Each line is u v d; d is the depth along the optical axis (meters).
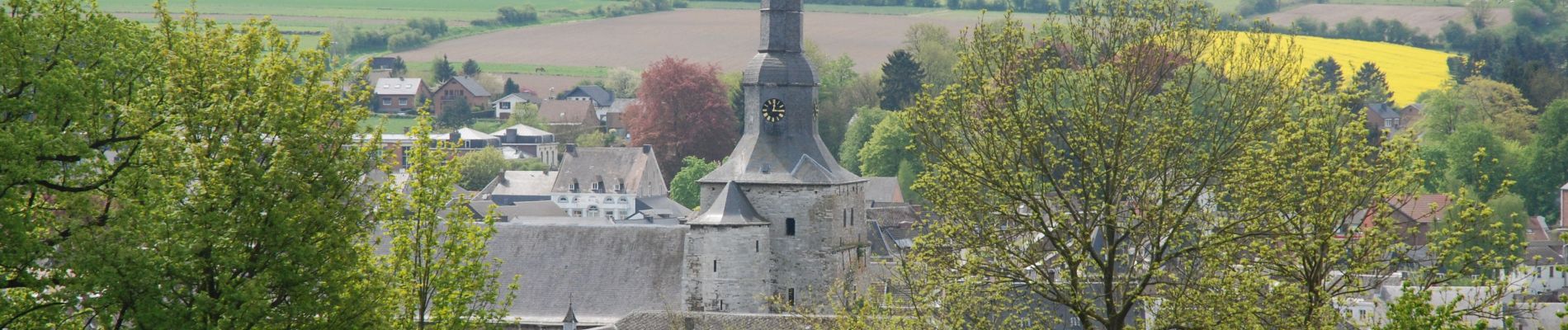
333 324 84.19
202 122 84.00
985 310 89.06
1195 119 86.69
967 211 87.38
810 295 161.12
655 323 156.75
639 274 170.38
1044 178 88.94
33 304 78.00
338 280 84.06
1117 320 85.19
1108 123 86.75
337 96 88.31
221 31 91.56
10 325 75.81
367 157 87.88
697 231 168.12
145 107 85.06
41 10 85.62
